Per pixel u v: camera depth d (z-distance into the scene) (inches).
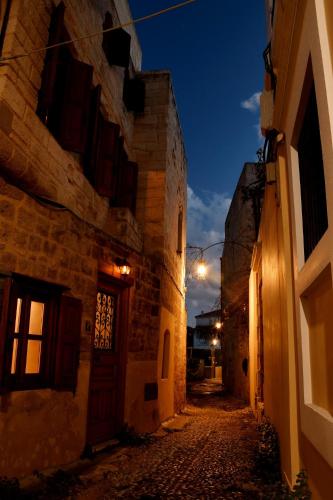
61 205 214.7
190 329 1839.3
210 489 178.9
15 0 187.8
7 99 174.4
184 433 322.3
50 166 216.2
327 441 88.0
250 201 633.0
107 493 172.9
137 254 315.3
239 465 217.9
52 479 179.8
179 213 509.0
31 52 181.3
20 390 180.9
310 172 119.8
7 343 170.2
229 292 810.2
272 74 172.2
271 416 228.5
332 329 91.6
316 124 109.8
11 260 179.9
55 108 238.7
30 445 182.4
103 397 263.6
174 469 211.6
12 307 174.7
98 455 235.0
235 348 697.6
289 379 144.1
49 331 205.2
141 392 310.8
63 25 238.7
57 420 202.8
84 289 235.0
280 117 159.2
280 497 136.1
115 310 288.7
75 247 227.8
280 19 127.8
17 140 181.0
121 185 350.9
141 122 405.4
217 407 550.9
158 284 357.4
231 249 797.2
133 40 481.4
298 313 130.5
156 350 345.1
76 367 218.8
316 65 90.4
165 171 390.3
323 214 103.0
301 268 130.4
